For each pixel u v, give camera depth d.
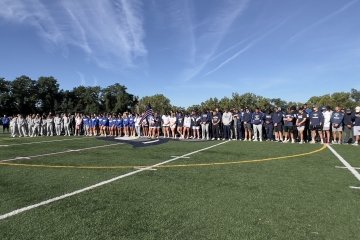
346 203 6.41
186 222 5.36
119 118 27.19
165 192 7.20
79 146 17.28
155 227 5.14
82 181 8.29
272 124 20.98
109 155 13.26
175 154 13.55
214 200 6.60
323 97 95.12
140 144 18.39
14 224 5.23
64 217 5.57
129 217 5.59
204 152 14.24
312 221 5.43
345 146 16.89
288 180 8.43
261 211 5.93
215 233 4.91
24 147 16.78
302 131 19.08
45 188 7.54
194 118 23.12
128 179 8.54
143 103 117.44
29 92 114.88
